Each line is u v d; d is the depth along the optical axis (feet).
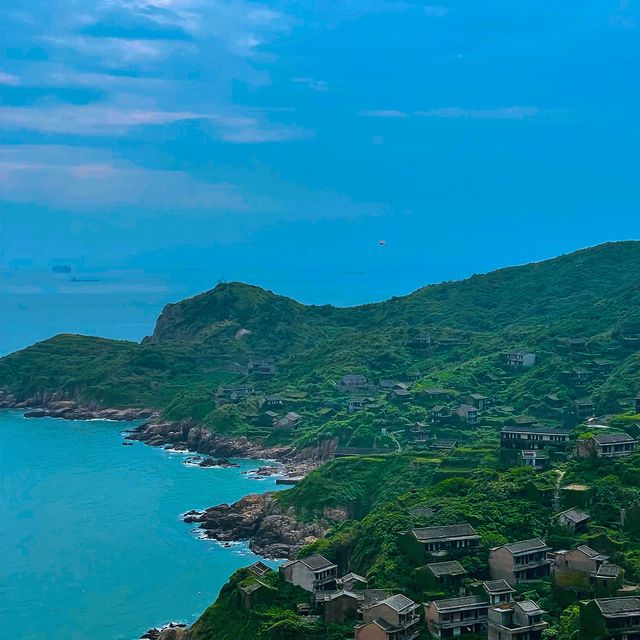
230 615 570.05
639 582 525.34
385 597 530.27
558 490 642.22
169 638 592.19
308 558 569.64
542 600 533.14
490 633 501.97
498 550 557.33
